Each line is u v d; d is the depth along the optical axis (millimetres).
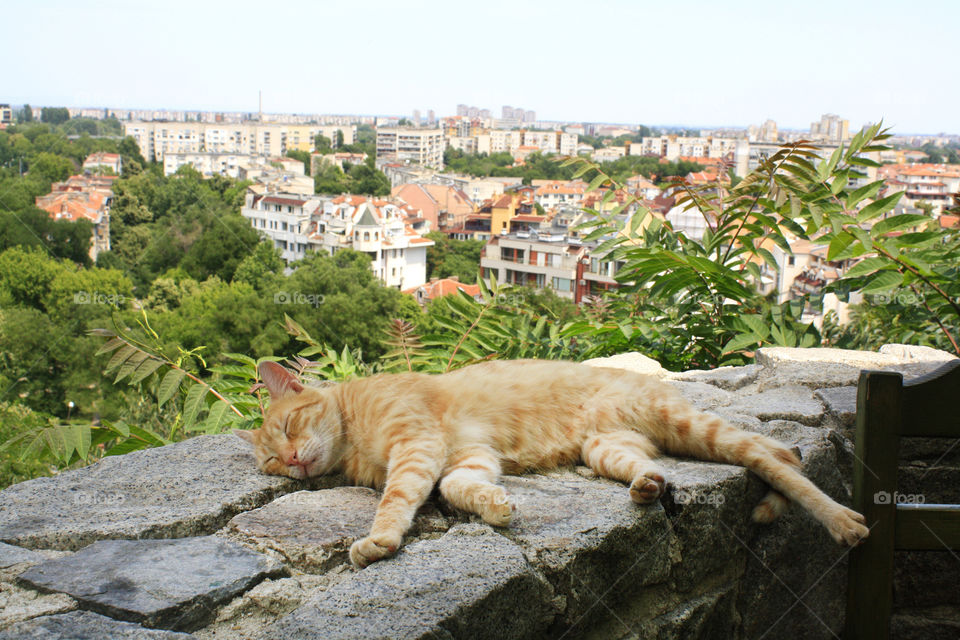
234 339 21375
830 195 5297
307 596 1948
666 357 5891
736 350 5805
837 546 3059
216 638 1818
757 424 3256
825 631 3094
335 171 67812
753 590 2826
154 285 23672
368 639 1635
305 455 2705
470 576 1916
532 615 2012
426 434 2658
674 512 2494
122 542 2158
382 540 2053
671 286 5660
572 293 25562
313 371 4242
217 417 3832
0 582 1927
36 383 20203
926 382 2447
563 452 2885
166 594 1854
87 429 3340
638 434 2908
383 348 23000
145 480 2660
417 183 66062
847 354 4676
